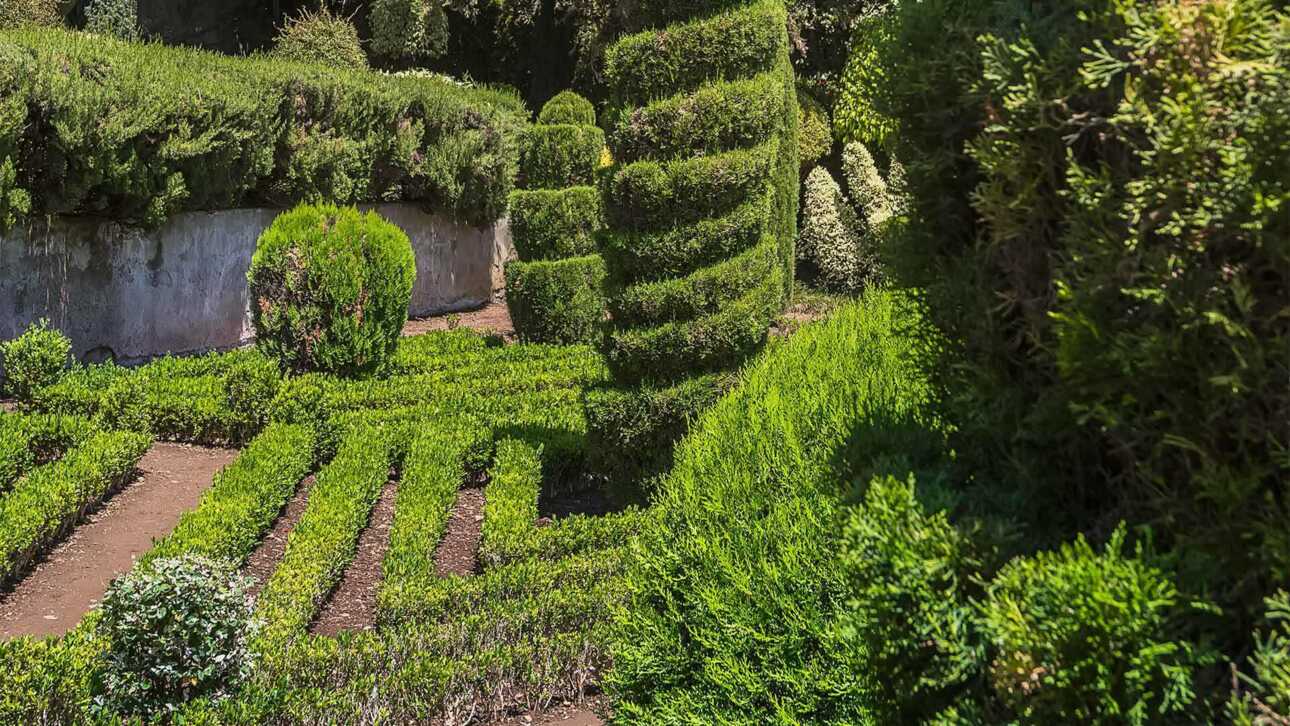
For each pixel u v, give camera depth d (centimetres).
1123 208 206
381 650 506
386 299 1120
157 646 446
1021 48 226
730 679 319
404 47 2789
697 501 391
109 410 938
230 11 3125
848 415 396
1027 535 234
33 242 1169
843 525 256
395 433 871
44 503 698
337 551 647
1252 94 187
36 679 443
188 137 1263
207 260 1397
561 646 512
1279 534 184
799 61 2173
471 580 590
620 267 673
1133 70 208
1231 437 195
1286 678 177
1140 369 202
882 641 232
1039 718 200
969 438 268
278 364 1073
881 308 719
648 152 654
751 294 662
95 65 1172
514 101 2138
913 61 259
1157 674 197
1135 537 219
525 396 1003
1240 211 187
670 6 659
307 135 1505
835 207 1798
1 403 1066
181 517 706
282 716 445
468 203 1850
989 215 238
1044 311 230
